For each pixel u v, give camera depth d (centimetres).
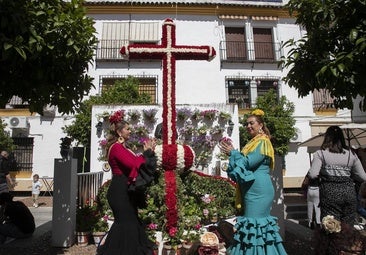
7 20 451
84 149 1170
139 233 378
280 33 1809
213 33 1762
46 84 532
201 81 1709
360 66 471
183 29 1748
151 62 1703
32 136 1658
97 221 707
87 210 722
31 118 1664
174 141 650
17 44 451
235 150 405
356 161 467
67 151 725
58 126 1664
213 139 1052
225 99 1706
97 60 1683
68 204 685
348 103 548
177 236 543
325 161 465
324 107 1720
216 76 1722
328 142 473
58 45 516
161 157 608
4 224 714
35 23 488
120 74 1691
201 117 1061
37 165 1644
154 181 600
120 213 376
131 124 1033
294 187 1647
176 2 1738
